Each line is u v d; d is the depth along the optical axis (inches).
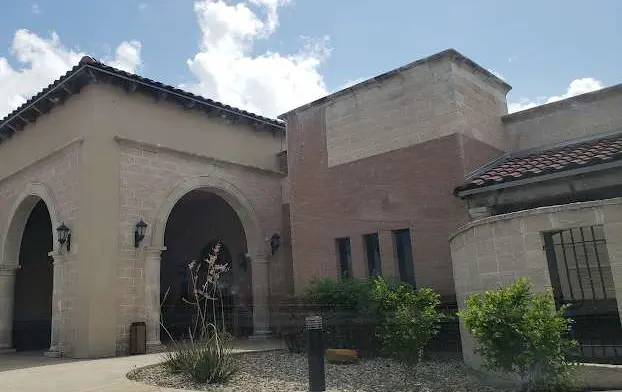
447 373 336.8
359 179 508.7
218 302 696.4
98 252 493.0
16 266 629.0
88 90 527.2
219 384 321.7
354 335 415.8
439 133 458.9
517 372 244.4
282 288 665.0
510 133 507.5
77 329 484.1
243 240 716.0
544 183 390.6
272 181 689.6
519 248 282.7
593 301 285.9
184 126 599.8
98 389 295.9
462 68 475.5
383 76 500.1
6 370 406.9
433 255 445.7
